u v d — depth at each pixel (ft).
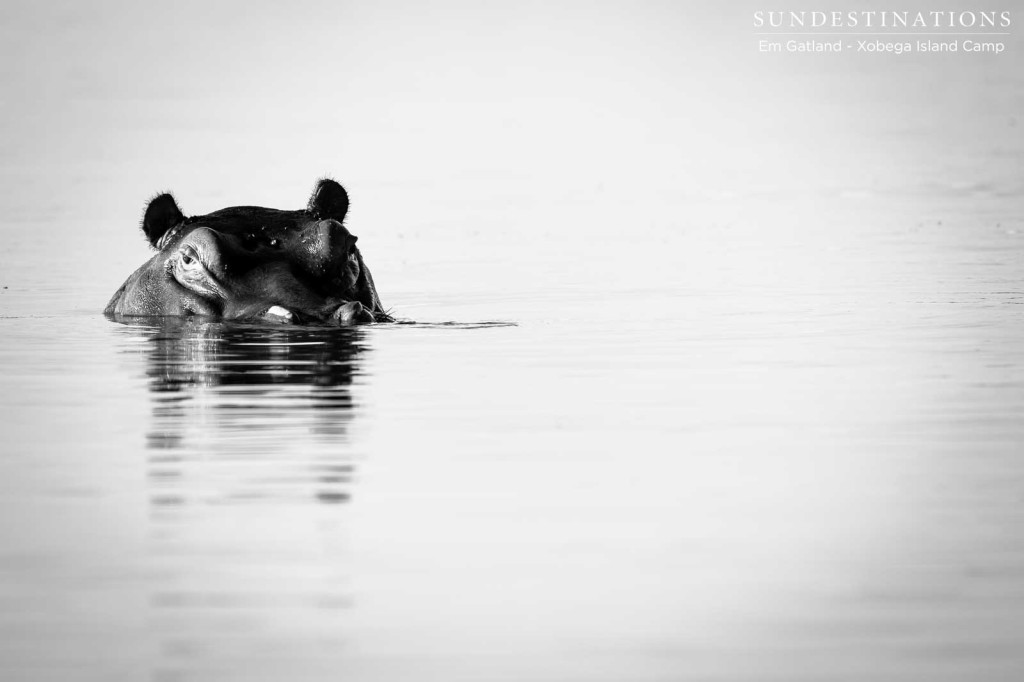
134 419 131.44
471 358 164.35
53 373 156.46
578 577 89.45
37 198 422.00
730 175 483.10
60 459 116.78
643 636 81.30
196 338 180.14
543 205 412.57
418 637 81.35
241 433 125.08
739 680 76.23
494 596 86.94
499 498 105.19
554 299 229.45
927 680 75.87
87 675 77.25
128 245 322.34
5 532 97.91
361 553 93.66
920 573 89.56
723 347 172.86
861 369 155.12
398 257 301.43
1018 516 99.86
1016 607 84.23
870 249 297.94
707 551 93.86
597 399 139.54
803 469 112.37
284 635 81.76
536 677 76.84
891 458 115.75
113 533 97.66
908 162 496.64
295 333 183.83
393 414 132.57
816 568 90.58
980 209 371.76
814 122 645.92
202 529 98.32
